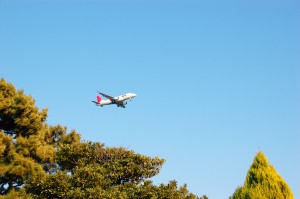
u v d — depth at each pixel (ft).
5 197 93.66
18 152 101.65
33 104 111.55
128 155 95.55
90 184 83.25
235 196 45.03
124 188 85.66
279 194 41.55
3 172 95.96
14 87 109.19
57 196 81.61
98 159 95.91
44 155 105.70
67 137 124.36
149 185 86.99
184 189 88.43
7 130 109.50
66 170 94.38
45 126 121.39
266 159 44.29
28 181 84.53
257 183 42.80
